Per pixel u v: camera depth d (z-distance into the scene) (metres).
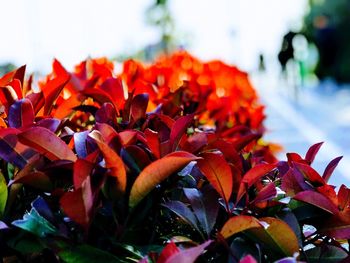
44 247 0.65
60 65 1.10
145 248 0.67
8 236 0.67
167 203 0.70
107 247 0.68
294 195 0.73
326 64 12.09
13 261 0.70
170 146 0.74
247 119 1.54
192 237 0.72
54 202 0.71
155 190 0.71
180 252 0.58
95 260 0.64
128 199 0.69
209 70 1.70
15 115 0.78
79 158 0.67
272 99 8.88
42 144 0.70
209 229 0.69
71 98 0.94
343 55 11.84
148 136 0.72
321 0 12.99
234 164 0.81
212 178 0.71
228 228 0.66
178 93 1.17
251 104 1.72
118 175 0.67
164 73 1.43
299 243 0.70
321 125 6.00
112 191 0.68
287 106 7.90
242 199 0.75
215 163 0.71
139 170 0.71
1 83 0.93
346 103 7.86
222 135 1.15
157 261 0.61
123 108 0.93
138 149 0.72
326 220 0.72
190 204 0.74
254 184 0.77
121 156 0.71
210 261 0.69
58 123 0.79
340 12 12.12
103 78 1.21
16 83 0.87
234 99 1.69
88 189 0.63
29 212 0.69
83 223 0.64
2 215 0.69
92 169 0.66
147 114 0.87
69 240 0.64
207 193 0.72
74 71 1.35
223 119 1.39
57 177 0.70
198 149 0.77
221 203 0.72
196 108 1.19
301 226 0.73
